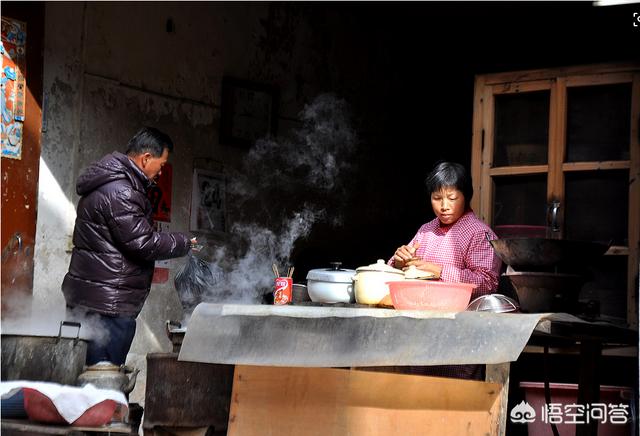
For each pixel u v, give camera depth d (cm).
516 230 495
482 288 383
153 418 387
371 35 752
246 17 661
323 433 342
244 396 363
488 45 734
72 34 554
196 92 626
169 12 610
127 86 584
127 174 443
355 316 324
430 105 800
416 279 359
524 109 504
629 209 466
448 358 302
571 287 338
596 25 627
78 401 357
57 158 545
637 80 471
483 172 508
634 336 341
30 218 527
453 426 315
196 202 621
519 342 291
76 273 444
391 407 330
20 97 521
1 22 512
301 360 330
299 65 697
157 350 595
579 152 486
